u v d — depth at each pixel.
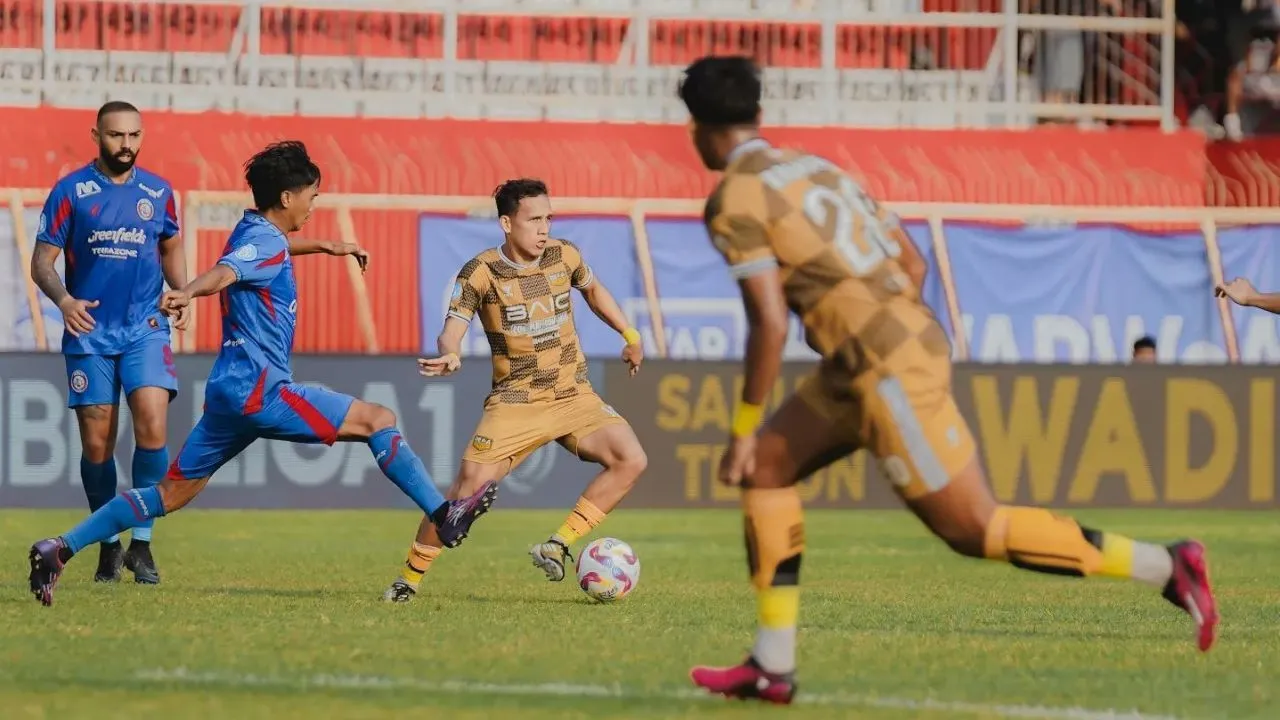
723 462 15.68
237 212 59.66
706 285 61.94
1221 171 66.19
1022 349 63.31
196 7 66.75
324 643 20.12
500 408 26.88
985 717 15.59
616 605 25.67
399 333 60.19
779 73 69.88
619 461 26.92
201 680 17.19
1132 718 15.65
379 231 60.31
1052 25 69.19
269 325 24.36
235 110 64.75
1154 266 64.00
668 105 67.19
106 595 25.88
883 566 34.41
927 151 64.38
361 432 24.98
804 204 15.30
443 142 61.41
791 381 48.88
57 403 44.72
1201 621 16.14
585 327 60.75
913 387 15.23
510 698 16.34
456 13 66.56
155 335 28.55
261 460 46.16
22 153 58.97
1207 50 75.38
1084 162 64.94
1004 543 15.73
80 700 15.91
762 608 16.22
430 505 25.02
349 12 68.88
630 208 61.34
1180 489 49.38
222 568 31.69
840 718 15.41
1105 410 49.06
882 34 70.81
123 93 64.62
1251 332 64.06
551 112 67.31
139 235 28.25
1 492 44.47
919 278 16.30
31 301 57.84
